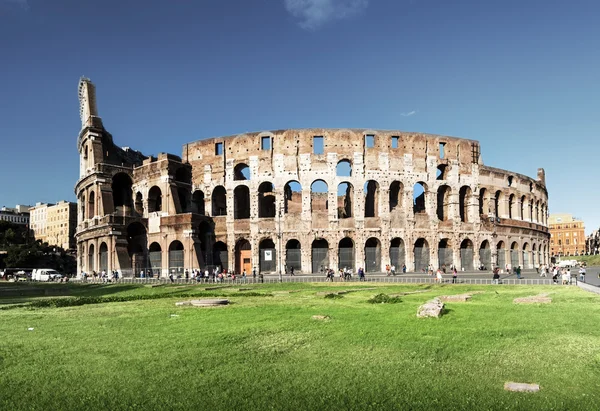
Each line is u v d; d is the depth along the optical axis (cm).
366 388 1355
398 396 1290
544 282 5581
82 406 1241
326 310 2897
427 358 1664
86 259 9312
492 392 1315
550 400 1248
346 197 9325
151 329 2272
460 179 8925
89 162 9169
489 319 2452
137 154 10506
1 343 1986
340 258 8231
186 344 1906
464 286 4966
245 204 9219
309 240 8175
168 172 8406
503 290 4378
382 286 5084
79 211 10138
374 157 8425
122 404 1248
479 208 9125
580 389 1332
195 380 1430
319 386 1374
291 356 1708
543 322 2344
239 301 3541
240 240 8356
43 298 4369
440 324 2306
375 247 8350
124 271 7925
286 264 8169
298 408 1212
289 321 2444
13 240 14975
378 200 8469
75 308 3278
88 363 1634
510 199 10038
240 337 2030
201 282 6531
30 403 1266
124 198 9538
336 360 1647
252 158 8456
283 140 8412
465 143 9088
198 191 8838
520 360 1623
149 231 8481
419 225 8438
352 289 4675
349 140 8406
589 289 4162
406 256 8275
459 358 1664
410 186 8506
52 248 15638
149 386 1384
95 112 9331
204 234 8425
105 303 3647
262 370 1529
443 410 1192
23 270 12875
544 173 11800
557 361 1608
